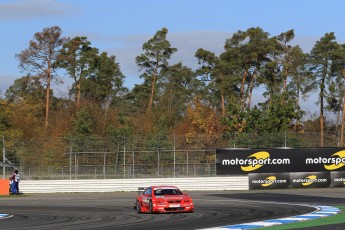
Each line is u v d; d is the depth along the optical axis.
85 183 64.81
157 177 66.00
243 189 66.38
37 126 98.00
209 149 68.69
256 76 118.56
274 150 67.19
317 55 113.38
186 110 117.25
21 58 104.06
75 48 122.12
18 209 42.31
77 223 30.56
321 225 27.50
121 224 29.75
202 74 126.44
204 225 28.64
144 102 127.06
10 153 65.88
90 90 124.25
